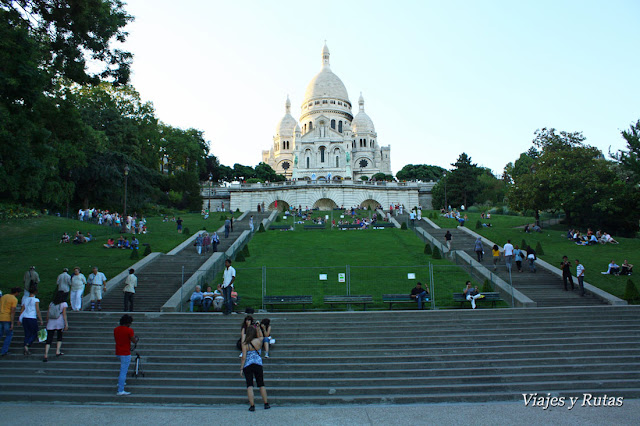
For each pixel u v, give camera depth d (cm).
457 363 1519
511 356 1570
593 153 4638
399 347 1633
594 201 4450
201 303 2169
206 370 1500
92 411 1231
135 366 1442
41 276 2688
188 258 3145
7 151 2248
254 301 2270
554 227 5031
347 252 3544
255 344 1262
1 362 1534
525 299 2195
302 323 1814
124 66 2719
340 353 1591
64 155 3862
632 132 4269
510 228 4769
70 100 2984
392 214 5909
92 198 5769
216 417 1172
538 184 4462
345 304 2270
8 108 2175
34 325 1584
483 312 1945
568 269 2477
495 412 1198
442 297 2364
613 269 2789
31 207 4694
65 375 1470
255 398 1323
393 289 2492
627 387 1398
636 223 4525
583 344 1644
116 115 5859
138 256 3167
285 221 5456
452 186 7619
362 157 12900
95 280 2084
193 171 8281
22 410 1241
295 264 3103
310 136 12281
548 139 5691
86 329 1784
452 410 1220
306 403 1299
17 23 2280
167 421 1139
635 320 1881
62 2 2325
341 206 7325
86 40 2506
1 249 3378
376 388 1361
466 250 3506
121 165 5622
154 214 6494
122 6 2719
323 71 13612
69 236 3838
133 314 1906
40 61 2536
